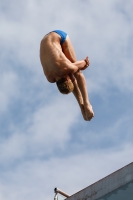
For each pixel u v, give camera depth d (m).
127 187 18.09
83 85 14.52
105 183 19.02
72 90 13.95
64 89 13.80
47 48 14.03
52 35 14.26
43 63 14.16
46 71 14.16
